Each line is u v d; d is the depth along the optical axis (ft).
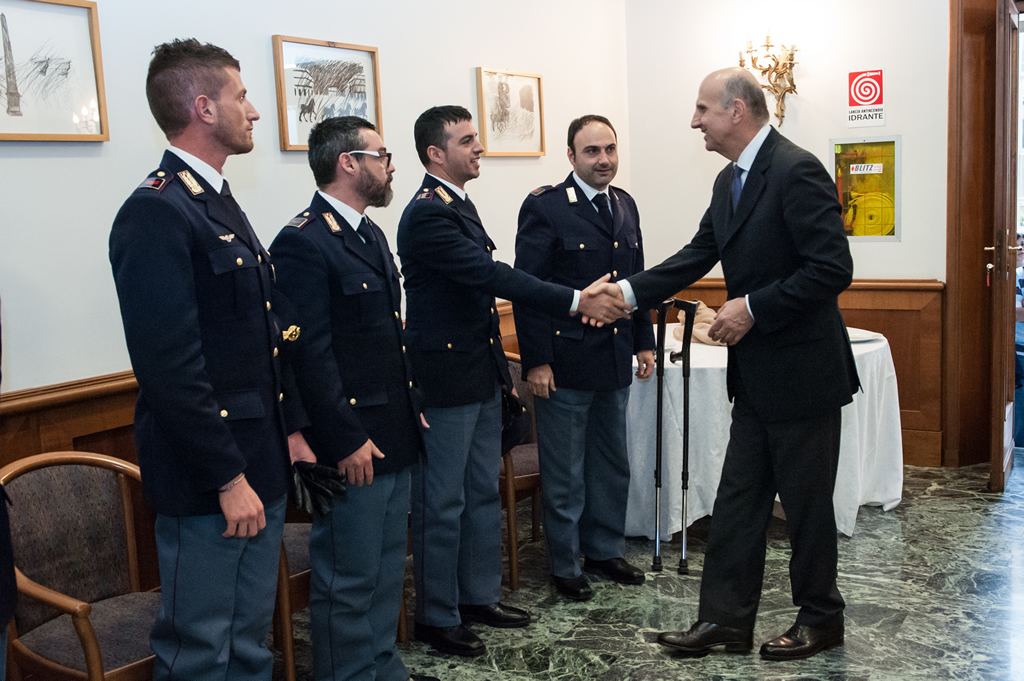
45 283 7.25
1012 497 11.75
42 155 7.18
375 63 10.11
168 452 5.02
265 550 5.46
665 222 15.39
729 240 7.30
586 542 9.53
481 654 7.83
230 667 5.44
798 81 13.92
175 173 5.04
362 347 6.35
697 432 9.93
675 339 11.51
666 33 14.88
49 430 7.23
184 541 5.10
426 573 7.87
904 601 8.57
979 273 13.10
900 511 11.31
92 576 6.45
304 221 6.25
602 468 9.26
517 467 9.54
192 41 5.19
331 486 5.76
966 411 13.33
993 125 12.83
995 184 11.40
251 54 8.80
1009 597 8.55
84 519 6.41
